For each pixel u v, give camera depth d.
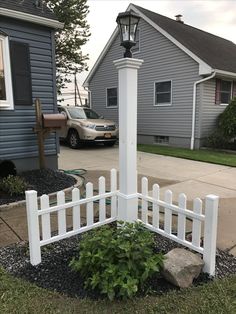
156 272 2.51
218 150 10.60
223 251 3.13
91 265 2.48
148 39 12.53
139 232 2.72
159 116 12.58
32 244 2.78
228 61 11.96
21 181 5.21
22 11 5.87
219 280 2.56
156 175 6.78
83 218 4.04
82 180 6.13
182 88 11.48
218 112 11.66
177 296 2.34
